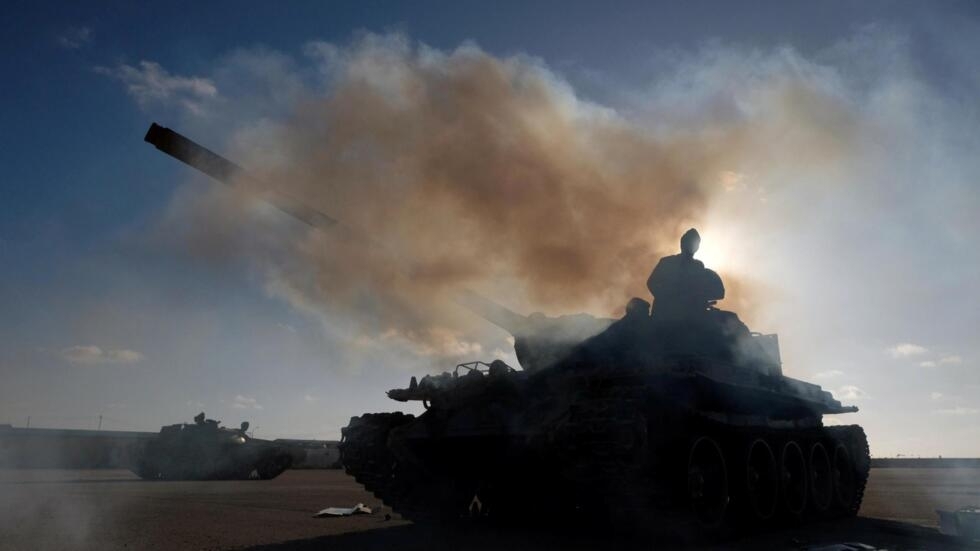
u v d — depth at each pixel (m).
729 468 14.35
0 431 59.59
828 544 12.14
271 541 12.77
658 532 13.71
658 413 12.74
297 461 50.69
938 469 77.00
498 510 17.00
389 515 17.67
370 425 16.19
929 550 12.04
